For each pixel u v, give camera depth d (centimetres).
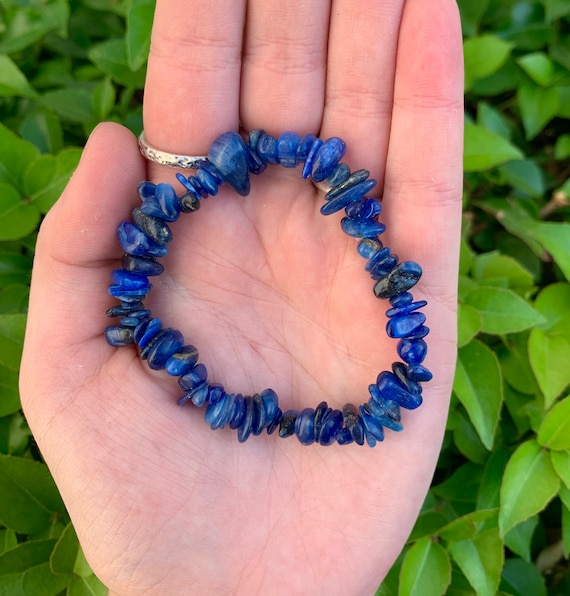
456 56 12
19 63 17
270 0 12
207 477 12
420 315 12
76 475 11
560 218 19
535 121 17
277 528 12
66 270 12
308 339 14
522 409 15
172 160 12
